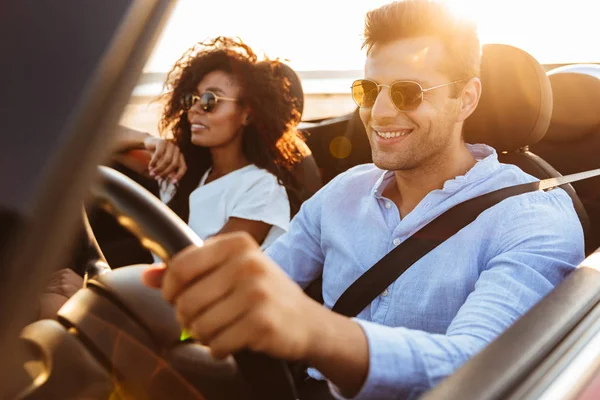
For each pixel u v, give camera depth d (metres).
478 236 1.40
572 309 0.93
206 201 2.09
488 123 1.90
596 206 2.17
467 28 1.47
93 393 0.70
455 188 1.45
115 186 0.73
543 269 1.30
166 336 0.78
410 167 1.51
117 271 0.85
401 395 0.90
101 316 0.77
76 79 0.42
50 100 0.41
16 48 0.43
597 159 2.21
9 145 0.40
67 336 0.74
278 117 2.09
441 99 1.47
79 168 0.41
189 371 0.77
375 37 1.49
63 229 0.40
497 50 1.88
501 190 1.44
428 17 1.43
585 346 0.85
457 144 1.54
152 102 2.09
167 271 0.61
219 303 0.60
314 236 1.74
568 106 2.25
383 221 1.55
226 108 2.04
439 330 1.39
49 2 0.45
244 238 0.62
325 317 0.77
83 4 0.45
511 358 0.78
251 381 0.68
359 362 0.85
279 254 1.78
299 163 2.18
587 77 2.24
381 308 1.45
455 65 1.47
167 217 0.72
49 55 0.43
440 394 0.70
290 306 0.65
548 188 1.51
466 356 0.98
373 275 1.45
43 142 0.40
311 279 1.77
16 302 0.38
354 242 1.58
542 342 0.83
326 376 0.83
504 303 1.16
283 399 0.69
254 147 2.09
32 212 0.39
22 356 0.68
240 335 0.60
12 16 0.44
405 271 1.43
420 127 1.47
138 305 0.79
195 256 0.60
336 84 2.87
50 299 0.86
